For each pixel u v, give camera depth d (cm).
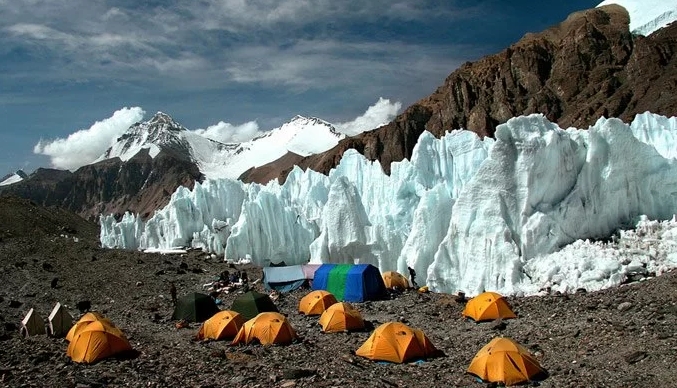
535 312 2819
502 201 3641
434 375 2064
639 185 3847
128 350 2412
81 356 2316
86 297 4097
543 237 3522
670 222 3575
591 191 3738
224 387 1936
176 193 7262
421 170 5412
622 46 19500
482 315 2823
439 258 3809
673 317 2352
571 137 3906
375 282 3631
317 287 3784
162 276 4669
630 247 3416
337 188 4734
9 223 6975
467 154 5331
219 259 5441
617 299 2723
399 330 2312
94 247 6178
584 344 2261
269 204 5603
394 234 4547
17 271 4803
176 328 3106
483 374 1997
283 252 5572
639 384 1828
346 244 4625
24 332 2922
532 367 1972
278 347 2509
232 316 2811
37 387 1927
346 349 2466
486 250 3600
